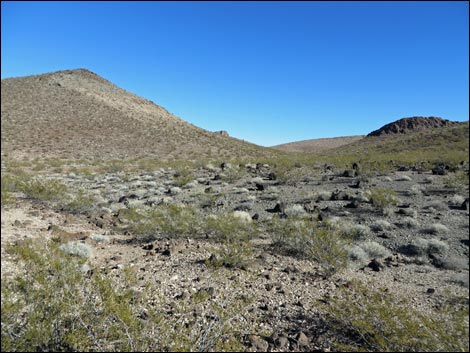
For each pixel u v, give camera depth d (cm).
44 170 3297
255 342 482
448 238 1066
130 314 432
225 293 656
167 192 2075
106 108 7881
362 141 9838
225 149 6384
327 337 509
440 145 5119
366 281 750
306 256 928
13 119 6028
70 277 470
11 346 362
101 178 2838
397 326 479
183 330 478
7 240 846
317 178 2242
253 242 1055
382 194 1464
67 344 391
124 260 846
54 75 9738
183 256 891
